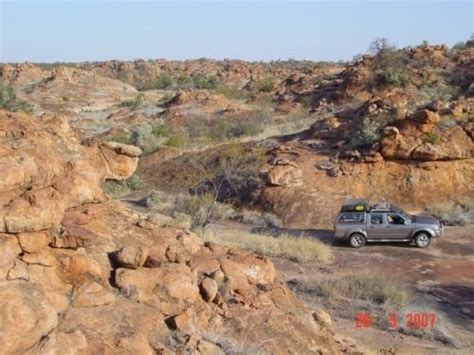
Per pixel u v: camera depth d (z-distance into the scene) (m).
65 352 5.17
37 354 5.01
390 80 47.62
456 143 25.02
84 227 7.27
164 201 25.06
